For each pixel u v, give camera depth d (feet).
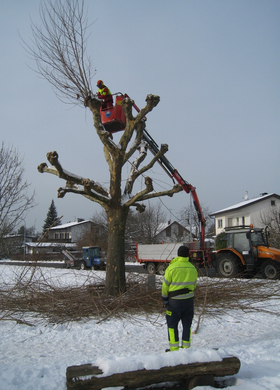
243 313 22.35
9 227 45.01
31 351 14.69
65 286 29.43
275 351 13.55
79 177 26.58
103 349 14.78
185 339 13.08
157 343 15.64
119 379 9.28
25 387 10.39
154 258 54.90
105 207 28.04
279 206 98.53
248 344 14.90
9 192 42.68
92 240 121.08
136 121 27.73
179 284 13.25
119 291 25.26
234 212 105.40
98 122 27.35
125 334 17.53
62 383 10.70
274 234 62.95
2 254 102.58
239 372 11.07
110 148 27.22
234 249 43.29
